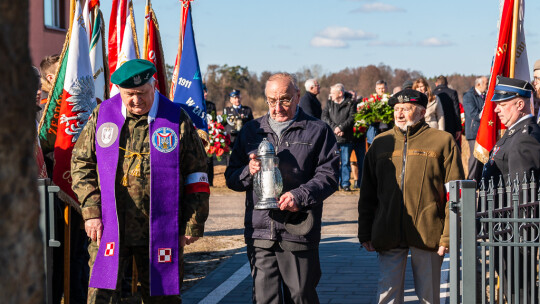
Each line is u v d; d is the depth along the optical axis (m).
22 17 1.36
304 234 4.02
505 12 5.64
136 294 4.68
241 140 4.34
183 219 3.89
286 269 4.11
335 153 4.18
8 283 1.33
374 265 6.96
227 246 8.09
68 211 4.34
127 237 3.79
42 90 5.25
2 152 1.33
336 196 12.56
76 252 4.92
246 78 55.19
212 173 14.09
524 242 3.58
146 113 3.86
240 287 6.16
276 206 4.00
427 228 4.19
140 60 3.83
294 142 4.16
